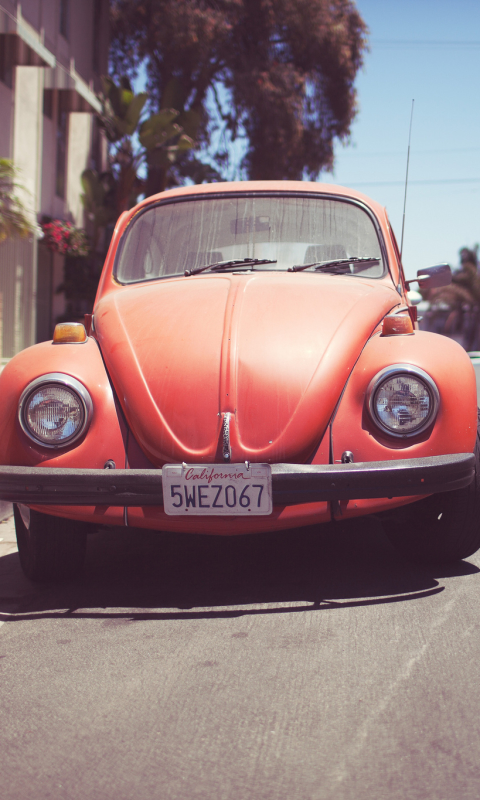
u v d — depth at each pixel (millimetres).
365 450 2824
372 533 4027
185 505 2732
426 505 3215
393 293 3652
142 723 2066
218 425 2779
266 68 21609
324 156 22375
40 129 14578
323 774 1803
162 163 17906
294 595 3041
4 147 12945
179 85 19016
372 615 2781
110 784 1792
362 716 2062
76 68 17672
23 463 2865
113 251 4059
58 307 17156
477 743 1911
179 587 3213
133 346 3039
